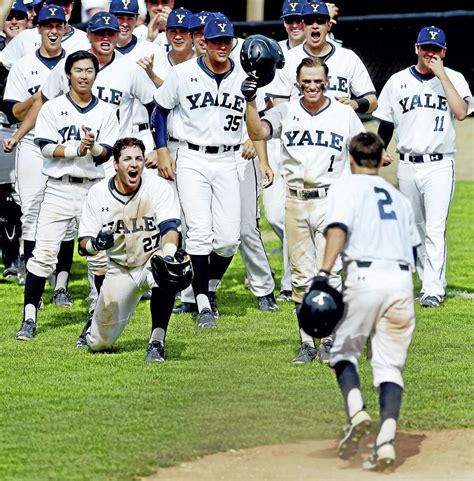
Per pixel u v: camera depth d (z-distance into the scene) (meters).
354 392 22.00
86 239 29.75
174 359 30.56
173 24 38.38
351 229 22.42
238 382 28.08
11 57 41.94
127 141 29.36
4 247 44.22
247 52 30.30
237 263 47.59
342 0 82.00
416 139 37.94
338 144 30.34
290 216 30.62
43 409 25.75
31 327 33.28
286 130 30.69
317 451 22.89
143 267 30.14
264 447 23.09
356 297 22.25
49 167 33.59
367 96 36.62
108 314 30.27
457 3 80.50
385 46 68.31
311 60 30.39
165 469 21.75
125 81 36.53
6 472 21.55
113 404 26.11
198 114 34.81
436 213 38.03
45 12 38.12
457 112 37.22
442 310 37.53
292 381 28.19
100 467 21.81
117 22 36.38
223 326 34.94
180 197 35.28
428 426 24.73
